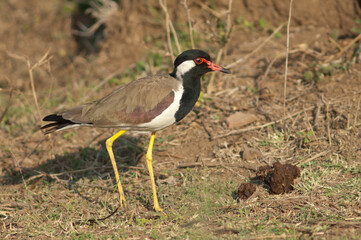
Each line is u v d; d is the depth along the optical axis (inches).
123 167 432.1
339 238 276.1
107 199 374.9
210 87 523.5
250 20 640.4
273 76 533.6
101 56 710.5
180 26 647.8
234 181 375.2
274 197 343.3
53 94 642.8
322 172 366.3
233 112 485.1
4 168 457.1
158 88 341.1
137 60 663.8
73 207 364.2
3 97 647.8
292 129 433.4
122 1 708.0
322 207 322.3
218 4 637.3
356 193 333.7
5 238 321.4
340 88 478.6
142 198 369.7
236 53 597.3
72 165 449.4
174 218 327.6
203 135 457.4
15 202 377.1
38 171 427.2
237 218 317.4
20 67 714.8
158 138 465.7
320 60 535.8
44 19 843.4
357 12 580.4
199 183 373.4
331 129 423.8
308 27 613.9
